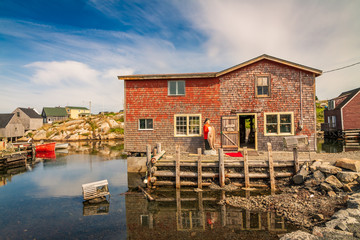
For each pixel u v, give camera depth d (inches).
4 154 756.6
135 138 566.3
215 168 424.8
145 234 245.9
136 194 392.5
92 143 1648.6
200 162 410.6
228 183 406.9
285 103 533.0
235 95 545.0
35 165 764.0
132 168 554.6
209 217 283.3
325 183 331.0
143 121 570.6
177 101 560.1
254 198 335.9
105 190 375.6
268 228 246.4
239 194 365.1
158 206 328.8
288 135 529.3
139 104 568.1
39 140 1942.7
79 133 1967.3
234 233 239.6
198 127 556.1
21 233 255.8
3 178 569.6
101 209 326.3
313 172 370.9
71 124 2158.0
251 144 676.7
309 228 235.0
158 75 553.6
